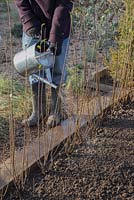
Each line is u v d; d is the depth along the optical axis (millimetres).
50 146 3717
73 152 3740
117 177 3426
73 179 3389
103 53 5586
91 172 3469
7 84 5027
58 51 3863
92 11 5566
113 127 4184
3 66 5742
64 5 3807
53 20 3799
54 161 3607
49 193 3238
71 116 4172
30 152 3662
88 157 3668
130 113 4500
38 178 3400
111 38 5711
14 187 3287
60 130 4039
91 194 3236
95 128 4145
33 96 4215
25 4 3877
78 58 5652
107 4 5750
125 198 3217
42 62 3744
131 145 3863
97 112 4324
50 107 4316
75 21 5180
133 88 4820
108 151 3762
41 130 4184
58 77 4121
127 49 4707
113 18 5992
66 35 3908
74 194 3230
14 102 4598
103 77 5586
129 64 4715
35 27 3881
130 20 4691
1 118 4363
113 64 4941
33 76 4020
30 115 4441
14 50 6410
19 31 7168
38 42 3822
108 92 4996
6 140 4055
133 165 3576
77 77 4641
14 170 3289
